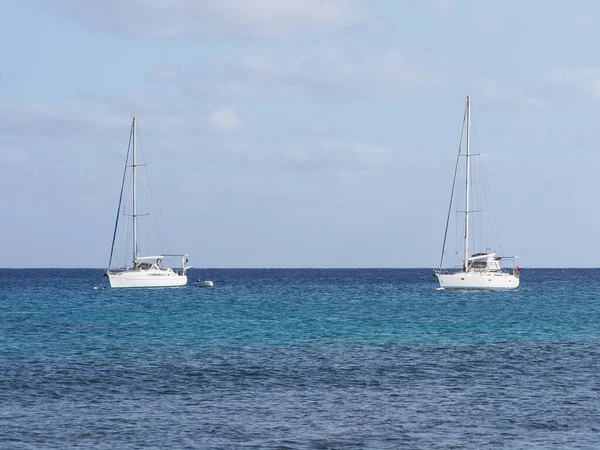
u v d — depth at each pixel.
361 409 36.69
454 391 40.91
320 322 80.31
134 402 38.19
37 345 59.62
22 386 42.00
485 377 45.03
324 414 35.69
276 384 42.91
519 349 57.28
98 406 37.25
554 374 46.03
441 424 33.91
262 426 33.47
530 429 33.03
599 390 41.03
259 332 69.75
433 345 59.84
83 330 71.56
